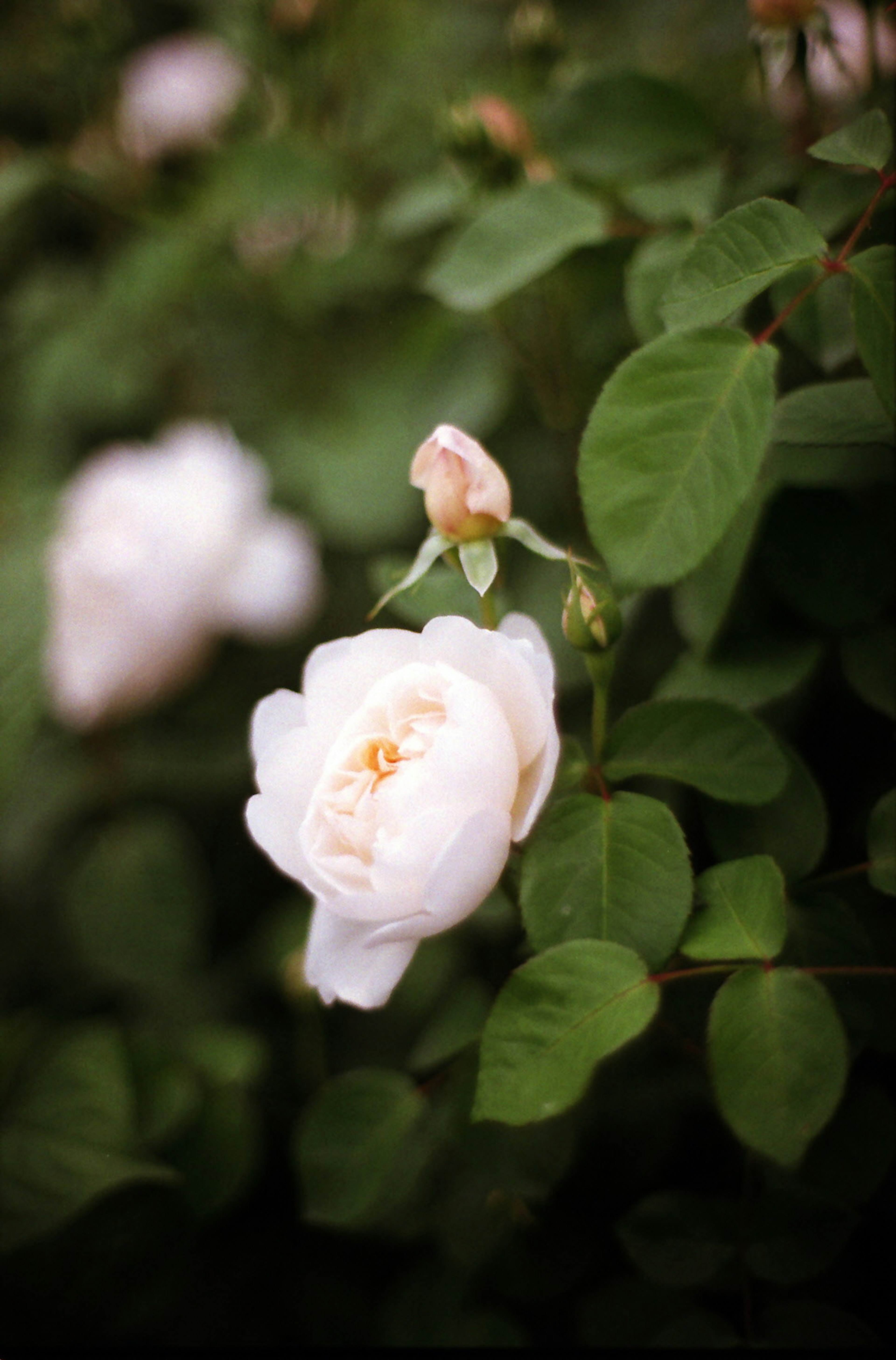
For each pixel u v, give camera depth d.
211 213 0.97
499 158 0.72
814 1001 0.51
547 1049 0.51
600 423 0.54
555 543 0.73
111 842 0.85
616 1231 0.58
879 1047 0.56
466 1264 0.64
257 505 0.89
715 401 0.53
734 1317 0.57
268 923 0.87
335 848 0.54
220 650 0.95
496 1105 0.51
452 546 0.56
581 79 0.70
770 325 0.58
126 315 0.97
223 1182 0.69
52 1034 0.67
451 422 0.78
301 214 0.98
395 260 0.94
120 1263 0.68
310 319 0.98
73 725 0.86
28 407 1.01
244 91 1.02
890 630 0.60
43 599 0.66
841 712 0.65
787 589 0.60
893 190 0.59
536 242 0.66
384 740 0.54
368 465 0.87
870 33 0.65
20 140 1.14
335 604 0.92
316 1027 0.75
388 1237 0.69
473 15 1.03
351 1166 0.61
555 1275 0.63
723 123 0.76
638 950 0.53
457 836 0.51
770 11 0.63
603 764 0.57
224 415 1.02
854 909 0.59
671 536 0.53
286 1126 0.76
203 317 1.00
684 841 0.53
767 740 0.56
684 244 0.62
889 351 0.54
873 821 0.57
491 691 0.54
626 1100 0.64
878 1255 0.60
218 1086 0.70
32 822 0.92
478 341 0.80
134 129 1.01
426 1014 0.74
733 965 0.52
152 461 0.92
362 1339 0.68
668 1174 0.63
